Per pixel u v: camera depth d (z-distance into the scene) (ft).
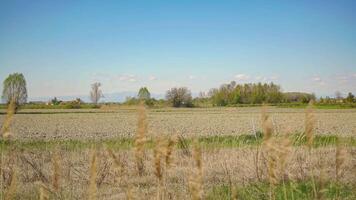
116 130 92.53
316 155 35.04
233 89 350.43
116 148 37.14
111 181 27.22
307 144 17.74
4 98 190.70
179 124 111.34
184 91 324.80
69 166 30.30
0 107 259.39
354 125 107.34
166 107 323.78
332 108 284.41
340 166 18.48
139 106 16.88
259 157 35.60
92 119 145.18
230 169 32.55
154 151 16.83
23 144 51.83
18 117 158.71
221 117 154.81
